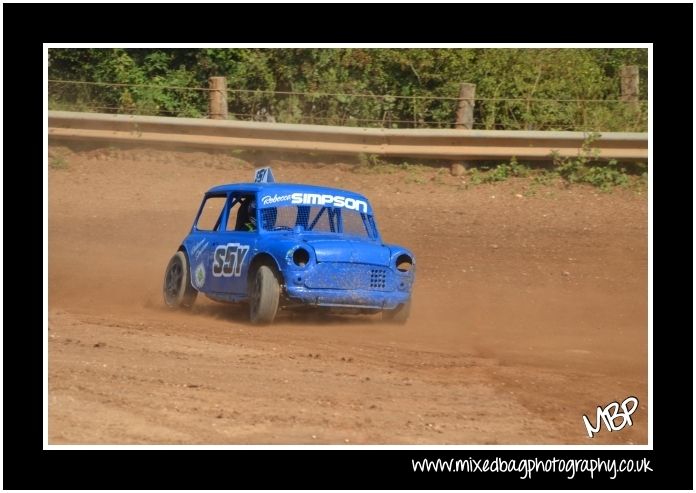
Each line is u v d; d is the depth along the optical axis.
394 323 30.56
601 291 36.03
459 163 49.41
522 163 49.31
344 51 55.69
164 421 19.64
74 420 19.53
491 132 48.84
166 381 22.08
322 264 28.52
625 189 47.66
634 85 55.41
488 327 30.56
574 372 24.17
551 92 55.06
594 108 53.94
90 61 57.66
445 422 20.20
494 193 47.56
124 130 51.69
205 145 51.16
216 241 32.09
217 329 28.22
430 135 49.31
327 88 55.25
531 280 37.44
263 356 24.50
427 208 45.94
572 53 56.66
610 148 48.75
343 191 32.91
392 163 50.34
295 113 54.62
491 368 24.16
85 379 22.08
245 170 50.72
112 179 49.94
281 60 55.88
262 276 28.64
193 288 32.81
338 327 29.45
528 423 20.47
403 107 54.91
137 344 25.53
